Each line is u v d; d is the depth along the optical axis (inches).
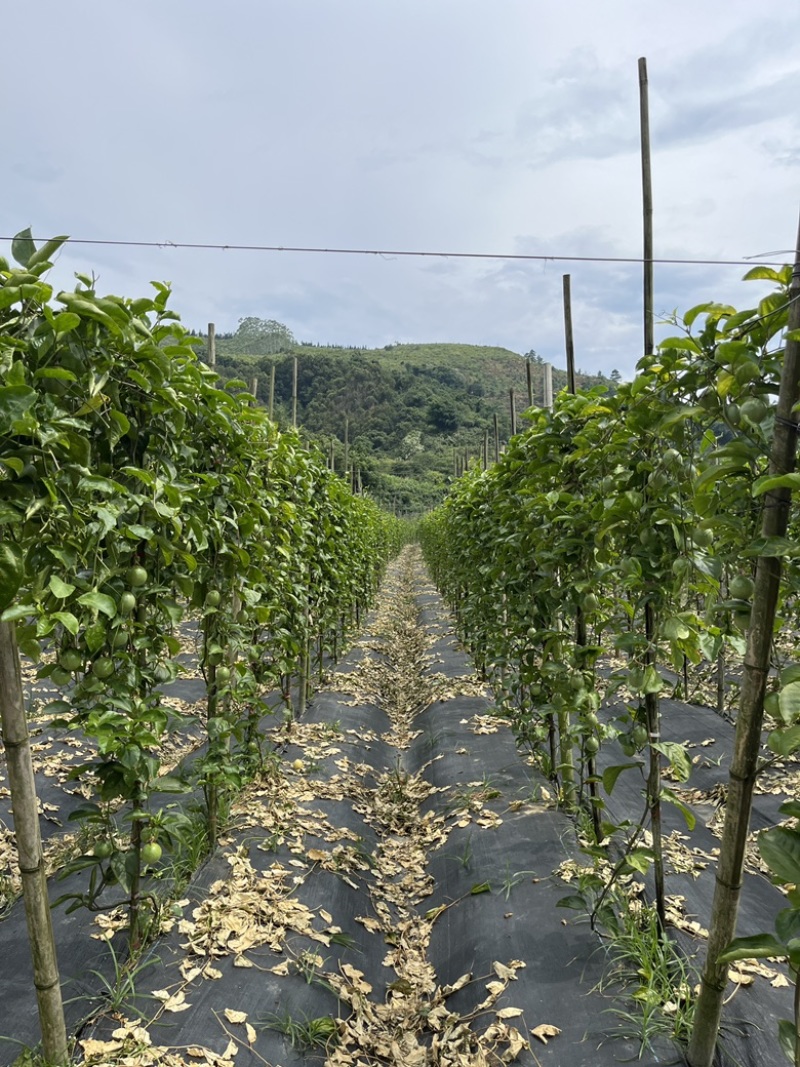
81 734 227.0
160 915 133.2
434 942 153.6
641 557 116.7
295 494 235.6
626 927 125.6
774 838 74.7
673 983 115.0
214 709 159.0
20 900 143.7
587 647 151.6
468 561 330.6
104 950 128.7
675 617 112.3
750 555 80.9
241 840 170.6
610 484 124.6
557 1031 111.0
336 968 136.6
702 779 214.7
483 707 288.8
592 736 158.9
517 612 200.8
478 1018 120.3
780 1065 100.6
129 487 112.7
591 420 144.9
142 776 110.7
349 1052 119.1
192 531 127.0
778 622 95.3
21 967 124.3
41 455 85.3
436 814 209.0
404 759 275.4
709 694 272.1
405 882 182.4
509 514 203.6
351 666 391.5
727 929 90.4
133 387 106.7
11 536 88.0
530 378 319.6
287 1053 111.3
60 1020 97.3
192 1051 105.3
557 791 191.3
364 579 476.1
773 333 88.7
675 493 109.5
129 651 118.3
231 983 121.1
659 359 104.2
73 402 97.3
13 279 85.1
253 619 192.5
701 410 96.4
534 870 158.2
